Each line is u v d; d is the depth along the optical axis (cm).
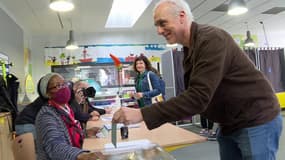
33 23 595
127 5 649
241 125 124
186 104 101
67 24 618
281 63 798
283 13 621
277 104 129
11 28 516
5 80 404
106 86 720
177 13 118
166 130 190
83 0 463
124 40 747
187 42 126
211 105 129
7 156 351
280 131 129
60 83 144
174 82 641
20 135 170
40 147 130
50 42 715
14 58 532
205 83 102
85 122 229
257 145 122
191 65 123
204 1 507
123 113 104
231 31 792
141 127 204
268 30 804
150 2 495
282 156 349
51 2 336
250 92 121
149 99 299
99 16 566
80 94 288
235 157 139
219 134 146
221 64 106
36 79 701
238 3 380
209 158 369
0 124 335
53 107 140
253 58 770
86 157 113
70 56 718
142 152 121
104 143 159
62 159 116
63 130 135
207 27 118
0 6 450
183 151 407
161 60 740
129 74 732
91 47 728
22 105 491
